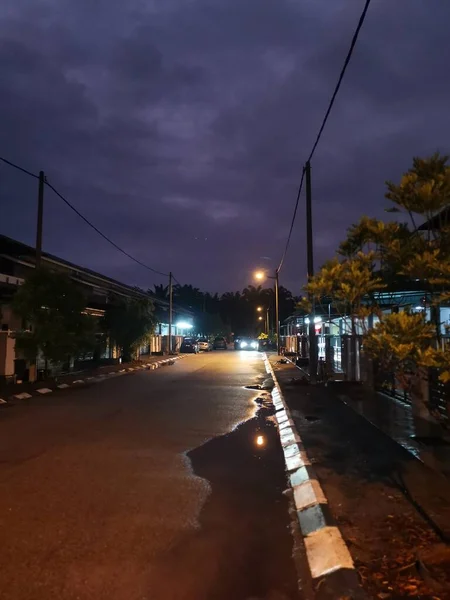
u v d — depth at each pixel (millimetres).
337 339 25344
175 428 11492
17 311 19203
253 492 6859
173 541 5176
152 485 7098
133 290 45188
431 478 6988
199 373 27594
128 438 10297
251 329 122812
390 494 6320
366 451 8625
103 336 32719
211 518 5855
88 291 34156
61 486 6988
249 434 10953
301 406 14164
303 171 20594
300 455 8391
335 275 5414
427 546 4723
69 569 4523
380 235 4867
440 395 9523
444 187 4180
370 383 16625
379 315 5074
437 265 4023
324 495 6285
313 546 4969
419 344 4270
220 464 8375
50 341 19141
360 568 4371
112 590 4164
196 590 4195
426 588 3971
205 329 91000
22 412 13602
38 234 20344
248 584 4309
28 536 5246
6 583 4262
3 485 7020
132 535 5309
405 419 11391
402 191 4395
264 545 5117
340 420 11742
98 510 6055
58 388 19656
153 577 4402
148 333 33875
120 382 22359
